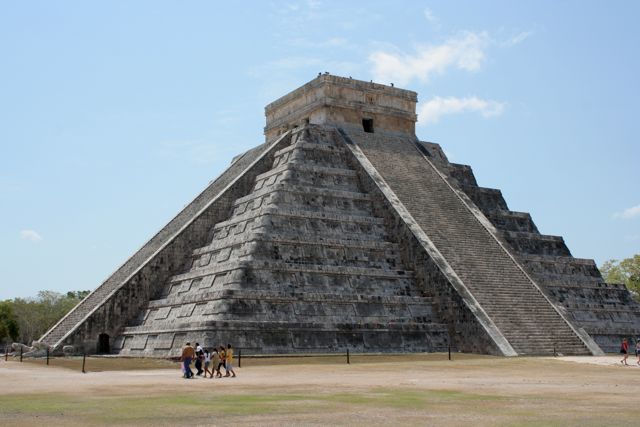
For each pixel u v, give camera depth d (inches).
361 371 1259.8
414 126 2527.1
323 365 1381.6
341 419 644.7
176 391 909.8
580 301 2133.4
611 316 2175.2
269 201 1910.7
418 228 1951.3
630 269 3297.2
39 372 1316.4
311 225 1876.2
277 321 1622.8
